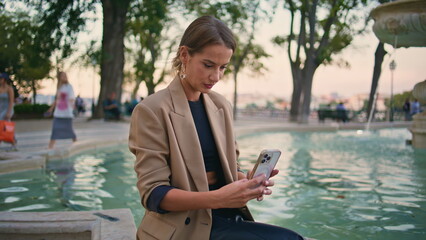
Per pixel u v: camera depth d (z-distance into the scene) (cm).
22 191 424
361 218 334
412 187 456
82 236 251
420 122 810
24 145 804
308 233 295
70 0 1698
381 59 2116
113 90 1991
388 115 2203
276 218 335
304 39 2255
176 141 162
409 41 689
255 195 149
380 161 663
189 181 162
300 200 397
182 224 158
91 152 759
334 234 292
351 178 515
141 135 160
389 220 326
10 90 695
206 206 148
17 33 1825
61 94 727
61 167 578
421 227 308
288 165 630
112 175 525
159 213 159
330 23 2100
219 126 180
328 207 369
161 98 166
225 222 168
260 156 155
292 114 2494
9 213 273
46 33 1723
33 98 2672
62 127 726
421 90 725
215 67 158
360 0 1895
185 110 168
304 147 909
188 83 174
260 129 1416
